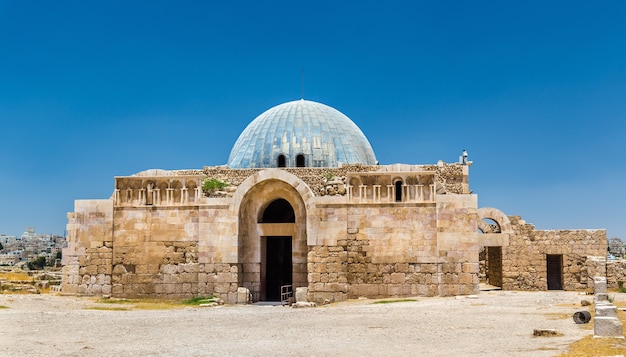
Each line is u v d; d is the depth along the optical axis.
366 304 44.59
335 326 30.92
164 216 51.22
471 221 48.34
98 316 37.97
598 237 54.19
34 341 26.91
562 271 54.62
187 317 37.34
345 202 49.47
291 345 24.69
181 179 51.41
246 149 64.38
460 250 48.16
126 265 51.06
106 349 24.47
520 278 54.62
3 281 59.91
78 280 51.19
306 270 51.06
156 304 47.56
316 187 55.25
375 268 48.78
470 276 47.91
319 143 62.50
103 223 51.50
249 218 52.09
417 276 48.34
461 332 27.00
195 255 50.59
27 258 177.12
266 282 56.88
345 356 21.77
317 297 48.75
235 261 50.16
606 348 20.45
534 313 33.62
